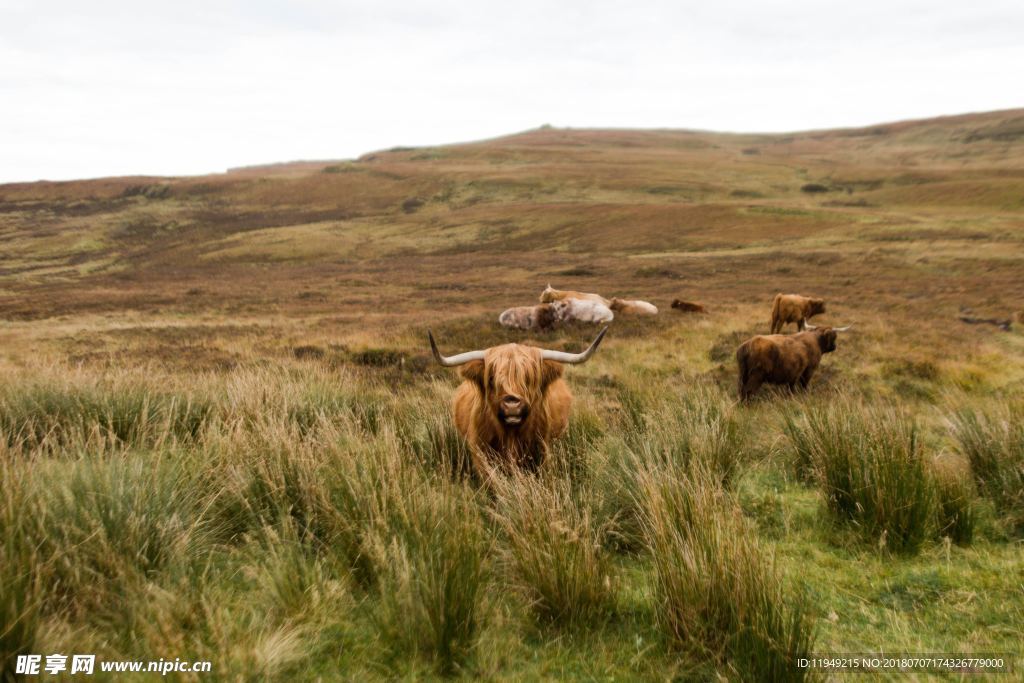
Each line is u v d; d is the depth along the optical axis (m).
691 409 5.98
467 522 3.08
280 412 5.52
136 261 79.00
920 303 24.70
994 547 3.74
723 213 73.56
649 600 3.10
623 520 3.91
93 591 2.65
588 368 11.95
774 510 4.31
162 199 128.62
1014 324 18.42
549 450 4.34
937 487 3.97
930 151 183.00
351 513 3.35
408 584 2.65
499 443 4.25
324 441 4.25
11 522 2.69
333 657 2.55
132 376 6.53
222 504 3.65
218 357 13.73
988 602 3.06
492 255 65.31
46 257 84.88
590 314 17.72
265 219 106.56
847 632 2.85
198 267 69.00
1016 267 35.66
